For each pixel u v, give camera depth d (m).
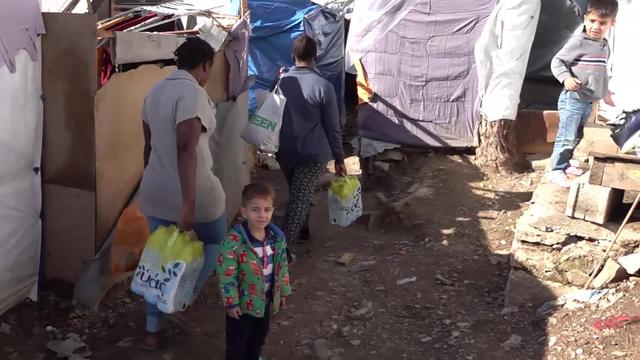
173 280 3.89
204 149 4.22
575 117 5.97
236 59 6.75
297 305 5.21
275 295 3.88
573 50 5.92
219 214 4.39
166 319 4.82
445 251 6.25
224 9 9.53
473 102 8.77
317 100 5.80
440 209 7.37
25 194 4.61
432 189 7.94
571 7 9.34
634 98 8.88
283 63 11.27
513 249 5.26
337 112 5.93
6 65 4.27
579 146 6.03
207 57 4.15
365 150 9.14
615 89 9.02
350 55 9.27
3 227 4.45
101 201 4.79
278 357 4.50
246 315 3.88
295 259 6.05
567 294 4.88
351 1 12.31
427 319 4.96
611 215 5.06
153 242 3.98
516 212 7.23
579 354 4.18
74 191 4.74
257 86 11.34
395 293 5.42
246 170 7.51
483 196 7.77
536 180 8.23
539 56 9.67
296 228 6.04
